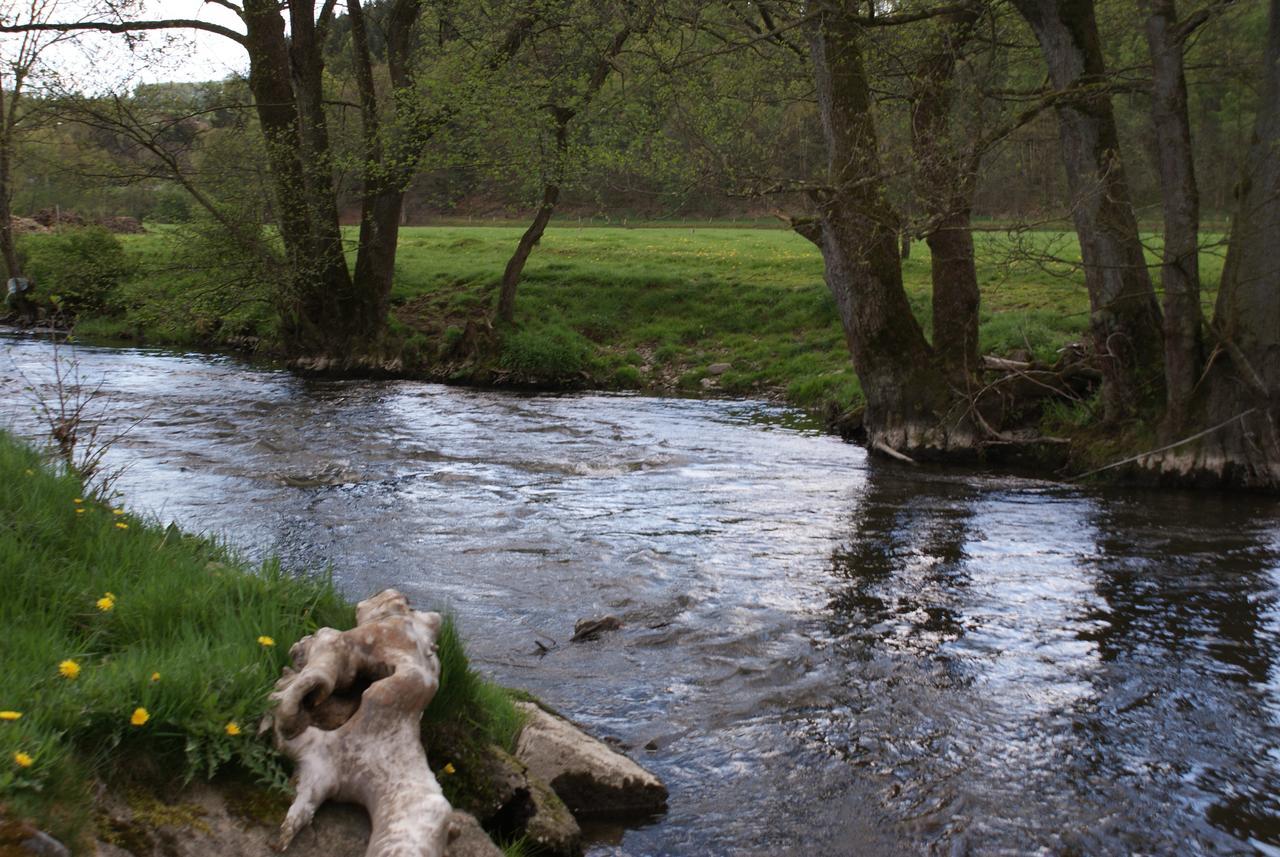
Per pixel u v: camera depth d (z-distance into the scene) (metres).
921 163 13.50
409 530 10.86
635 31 19.38
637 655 7.46
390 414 19.77
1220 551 10.69
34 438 8.22
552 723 5.59
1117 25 16.73
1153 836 5.17
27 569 5.12
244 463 14.21
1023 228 13.02
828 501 13.09
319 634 4.25
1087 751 6.07
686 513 12.15
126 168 25.58
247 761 3.74
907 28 17.31
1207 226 14.23
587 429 18.66
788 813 5.31
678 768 5.77
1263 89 13.34
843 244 16.69
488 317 27.75
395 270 35.25
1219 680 7.17
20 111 33.56
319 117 26.20
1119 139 15.43
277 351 30.17
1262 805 5.48
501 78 25.03
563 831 4.71
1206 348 14.26
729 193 15.78
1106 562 10.23
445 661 4.65
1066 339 20.47
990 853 5.00
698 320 29.50
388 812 3.61
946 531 11.52
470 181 31.05
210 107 26.17
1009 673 7.25
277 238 27.09
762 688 6.91
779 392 24.06
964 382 16.41
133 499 11.72
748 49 17.92
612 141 25.92
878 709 6.60
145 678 3.87
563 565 9.72
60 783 3.32
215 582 5.41
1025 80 18.41
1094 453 15.00
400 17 26.97
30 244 39.03
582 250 40.88
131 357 28.30
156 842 3.40
